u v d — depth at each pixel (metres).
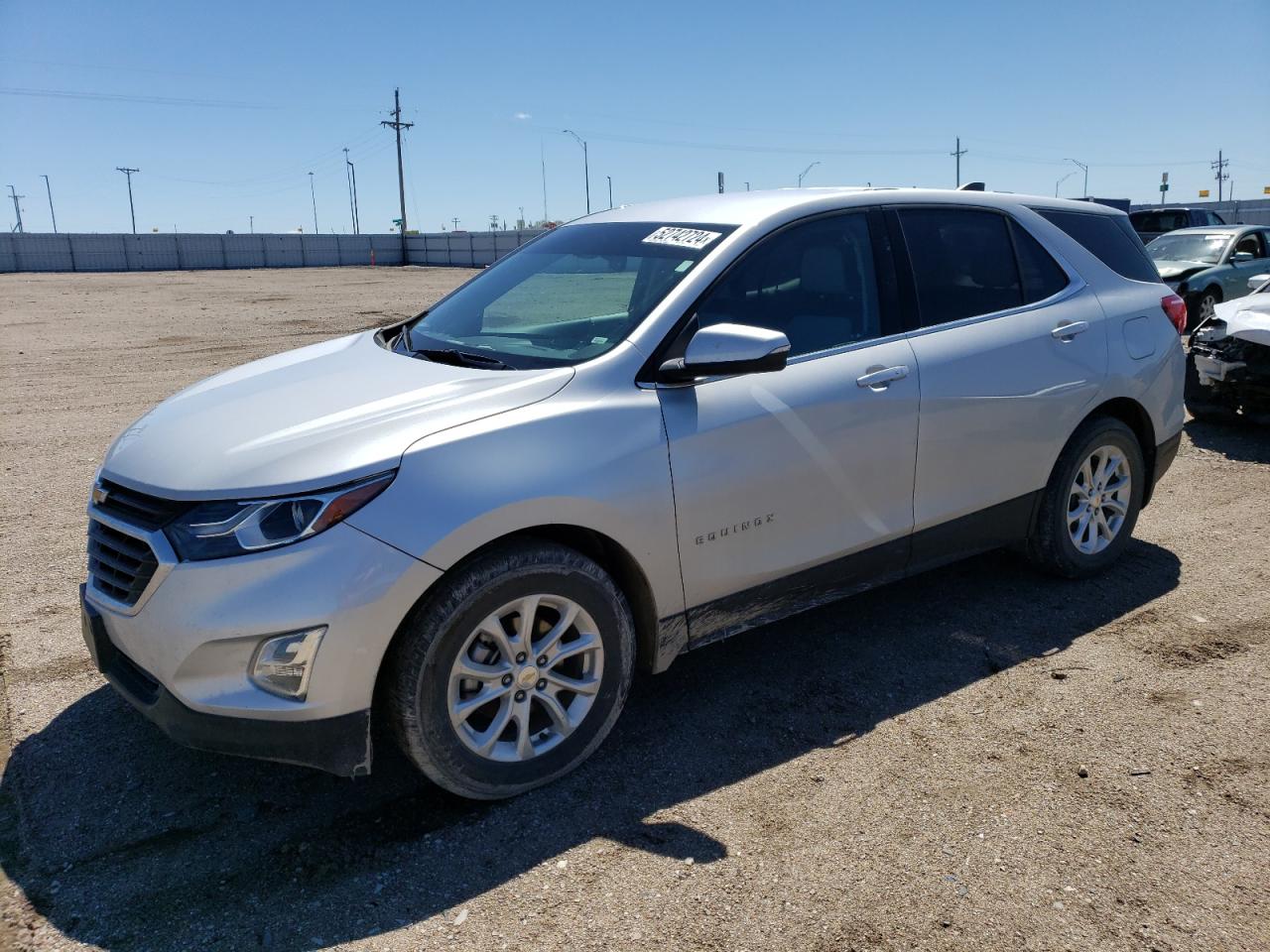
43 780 3.21
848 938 2.47
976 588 4.71
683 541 3.26
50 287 33.50
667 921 2.54
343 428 2.89
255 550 2.65
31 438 8.27
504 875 2.73
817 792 3.10
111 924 2.55
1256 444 7.37
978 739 3.40
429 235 69.50
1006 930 2.50
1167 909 2.57
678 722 3.56
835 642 4.19
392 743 3.46
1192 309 13.98
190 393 3.62
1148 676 3.81
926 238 4.09
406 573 2.71
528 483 2.90
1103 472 4.66
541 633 3.11
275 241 65.25
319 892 2.67
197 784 3.18
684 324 3.36
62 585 4.89
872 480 3.74
